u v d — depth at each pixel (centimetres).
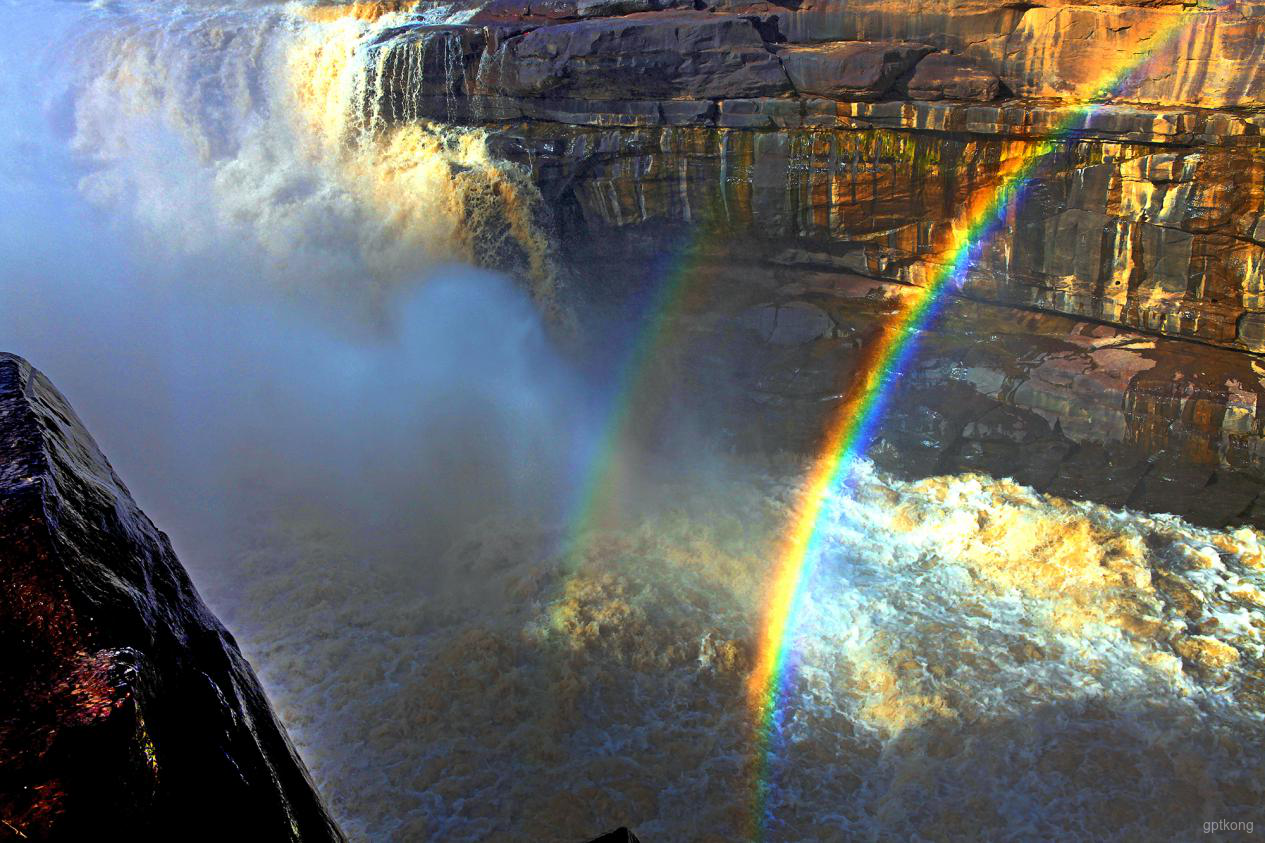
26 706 175
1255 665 1148
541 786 1010
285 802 223
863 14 1545
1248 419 1375
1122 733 1060
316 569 1329
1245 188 1277
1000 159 1439
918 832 971
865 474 1561
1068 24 1374
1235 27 1247
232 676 246
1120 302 1452
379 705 1098
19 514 195
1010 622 1234
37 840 159
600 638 1188
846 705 1122
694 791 1013
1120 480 1449
